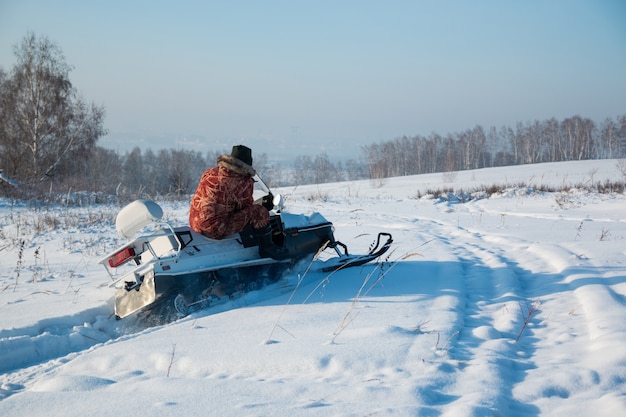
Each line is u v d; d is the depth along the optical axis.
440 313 4.94
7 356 4.39
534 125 112.19
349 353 3.87
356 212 16.78
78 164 39.34
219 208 5.71
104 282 7.04
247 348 4.13
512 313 5.02
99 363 4.08
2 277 7.69
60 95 36.84
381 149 124.62
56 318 5.25
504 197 20.23
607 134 104.12
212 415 2.97
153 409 3.08
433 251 8.65
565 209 15.49
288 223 6.69
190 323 4.95
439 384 3.34
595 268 6.50
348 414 2.90
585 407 2.95
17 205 18.36
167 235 5.52
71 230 12.73
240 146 5.92
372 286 5.85
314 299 5.69
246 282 6.20
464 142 114.94
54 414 3.09
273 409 3.02
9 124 35.78
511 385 3.34
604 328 4.29
